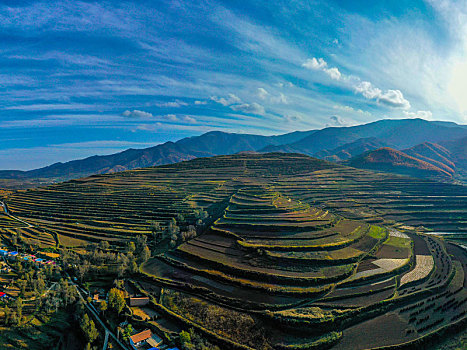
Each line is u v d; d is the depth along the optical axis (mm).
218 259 146875
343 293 121875
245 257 148000
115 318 118188
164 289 131375
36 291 128500
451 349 97812
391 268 142250
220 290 125875
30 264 153500
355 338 100188
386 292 124312
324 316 107188
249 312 112062
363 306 113562
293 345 96938
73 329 117000
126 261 151500
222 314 111812
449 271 147000
